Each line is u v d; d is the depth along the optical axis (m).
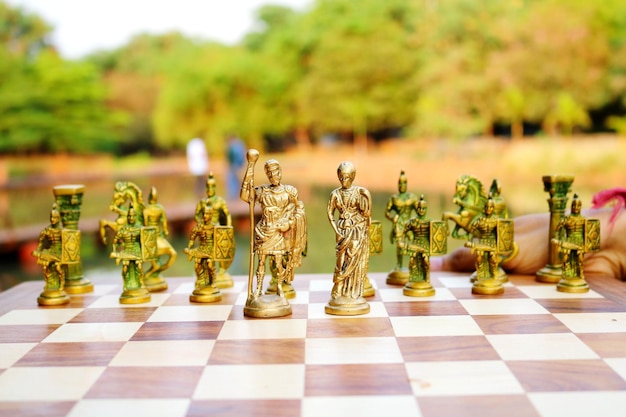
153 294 0.51
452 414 0.33
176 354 0.39
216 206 0.49
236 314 0.46
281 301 0.45
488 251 0.49
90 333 0.43
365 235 0.45
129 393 0.35
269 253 0.45
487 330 0.42
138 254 0.49
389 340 0.40
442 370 0.37
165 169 4.03
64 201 0.51
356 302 0.45
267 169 0.45
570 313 0.44
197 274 0.49
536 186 2.44
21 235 1.36
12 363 0.38
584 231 0.48
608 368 0.37
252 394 0.35
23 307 0.48
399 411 0.33
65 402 0.34
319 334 0.42
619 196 0.54
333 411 0.33
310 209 1.98
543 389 0.35
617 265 0.54
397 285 0.52
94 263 1.25
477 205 0.53
